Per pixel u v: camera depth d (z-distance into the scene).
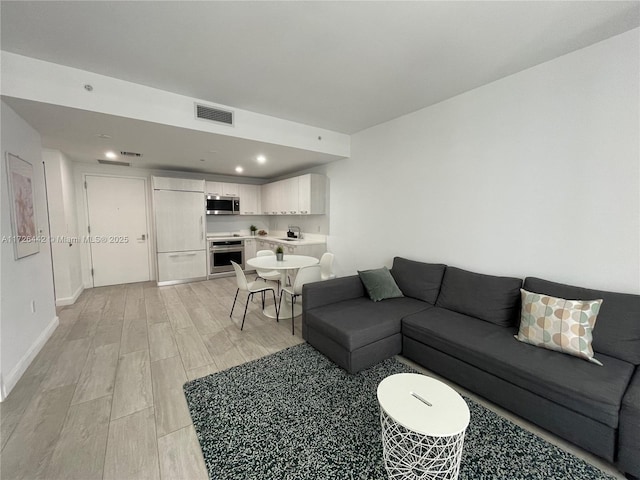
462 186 2.84
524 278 2.41
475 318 2.41
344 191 4.40
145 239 5.33
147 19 1.73
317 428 1.68
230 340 2.86
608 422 1.36
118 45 1.99
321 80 2.52
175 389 2.05
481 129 2.66
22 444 1.55
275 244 5.47
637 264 1.87
